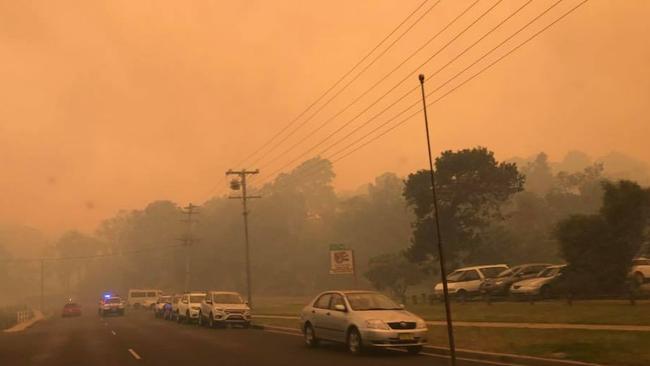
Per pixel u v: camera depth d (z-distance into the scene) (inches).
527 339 650.2
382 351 690.8
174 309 1672.0
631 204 1162.6
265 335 1023.6
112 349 837.8
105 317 2186.3
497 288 1258.0
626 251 1154.0
